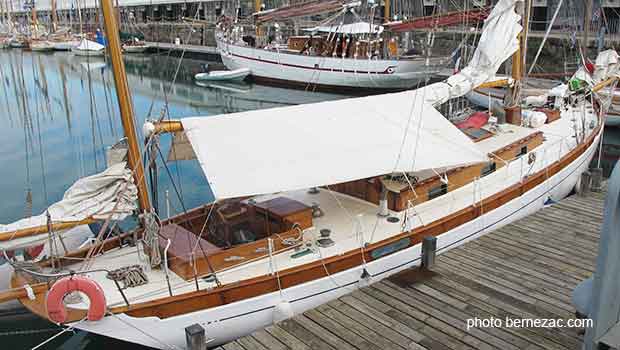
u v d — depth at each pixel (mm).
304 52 31828
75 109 24609
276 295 6848
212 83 34969
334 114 8562
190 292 6398
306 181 6777
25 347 7469
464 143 8438
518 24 11227
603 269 2629
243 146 7250
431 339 5906
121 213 6867
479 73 10969
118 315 6070
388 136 8180
